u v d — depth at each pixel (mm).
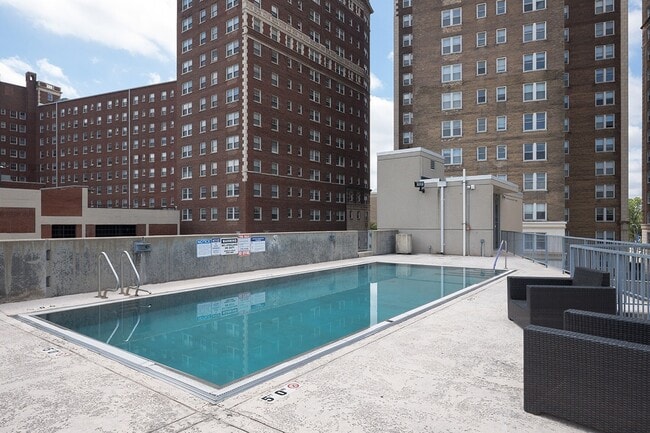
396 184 24969
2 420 3590
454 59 40625
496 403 3910
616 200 48812
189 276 12766
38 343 6008
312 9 56406
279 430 3385
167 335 7324
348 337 6316
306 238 17484
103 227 47250
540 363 3645
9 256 9062
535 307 5992
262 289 12070
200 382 4488
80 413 3723
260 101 47906
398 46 64312
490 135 39188
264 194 48062
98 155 86125
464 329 6742
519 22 38375
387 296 11164
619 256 6949
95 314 8562
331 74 60000
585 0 50094
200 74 50875
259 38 47906
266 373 4723
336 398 4023
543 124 37531
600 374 3336
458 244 22875
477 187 22375
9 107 90812
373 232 22516
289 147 51969
